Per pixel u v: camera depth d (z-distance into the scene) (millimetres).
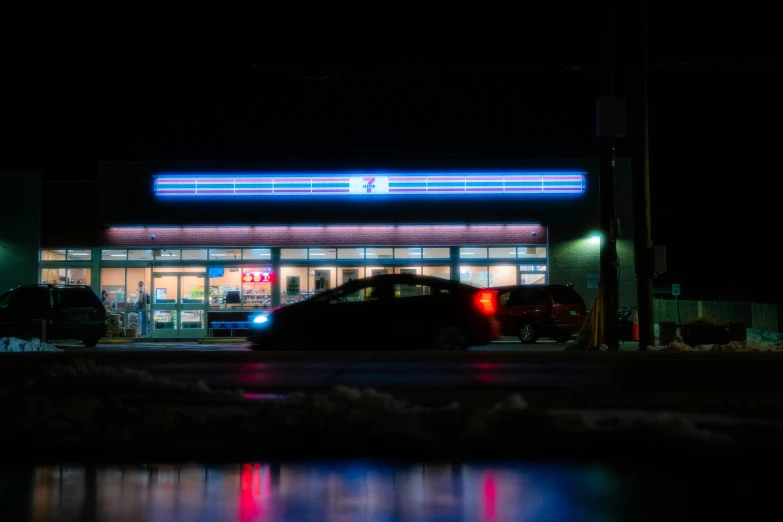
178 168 31656
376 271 31594
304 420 7465
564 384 10914
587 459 6793
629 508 5707
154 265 31812
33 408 8344
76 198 31672
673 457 6656
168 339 30156
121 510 5758
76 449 6957
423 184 31484
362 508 5762
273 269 31688
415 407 8406
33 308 23328
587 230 31406
